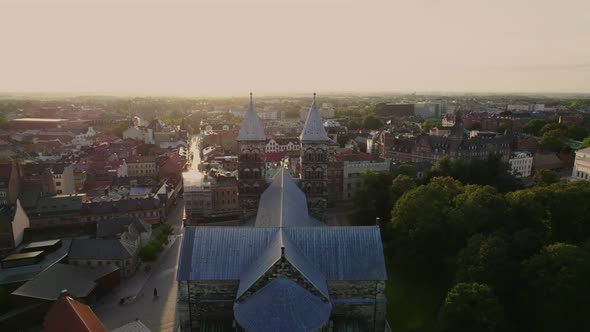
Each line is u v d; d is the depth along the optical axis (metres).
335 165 162.62
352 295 63.78
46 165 160.50
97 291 91.06
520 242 81.19
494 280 75.62
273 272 56.56
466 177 151.50
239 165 110.00
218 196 147.75
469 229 94.19
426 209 97.69
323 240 65.75
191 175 161.38
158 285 98.00
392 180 141.38
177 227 137.62
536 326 73.00
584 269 66.25
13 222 114.56
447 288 91.69
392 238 118.38
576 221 92.00
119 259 100.38
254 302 55.38
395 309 85.56
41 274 88.06
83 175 179.25
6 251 114.06
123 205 136.62
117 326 81.38
